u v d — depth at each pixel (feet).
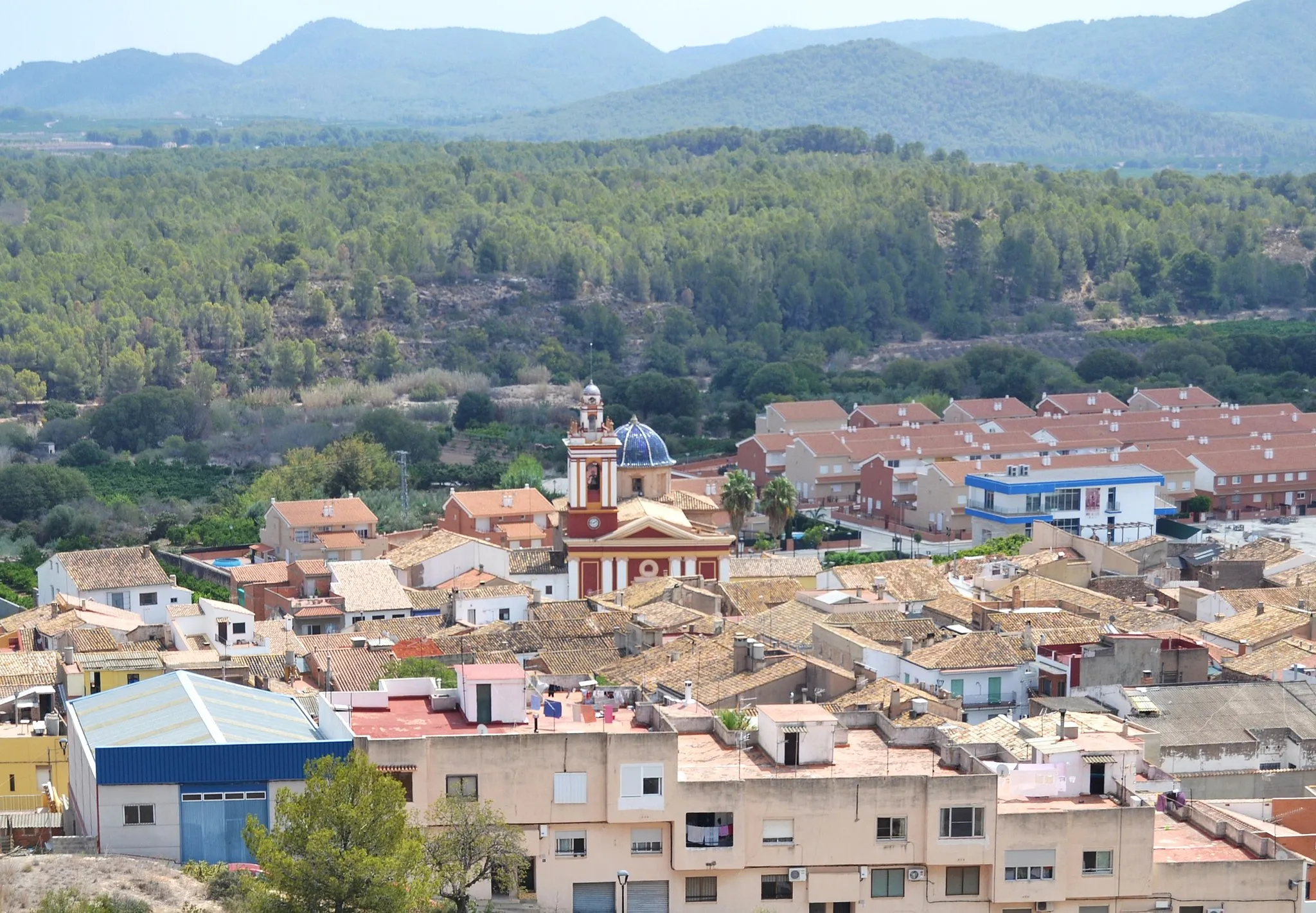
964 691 604.49
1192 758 523.29
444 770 392.88
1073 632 628.28
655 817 395.96
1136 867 399.24
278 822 367.86
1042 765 419.95
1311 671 613.11
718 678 580.71
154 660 592.60
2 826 419.13
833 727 416.05
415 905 356.18
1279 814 451.94
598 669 648.38
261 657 650.84
